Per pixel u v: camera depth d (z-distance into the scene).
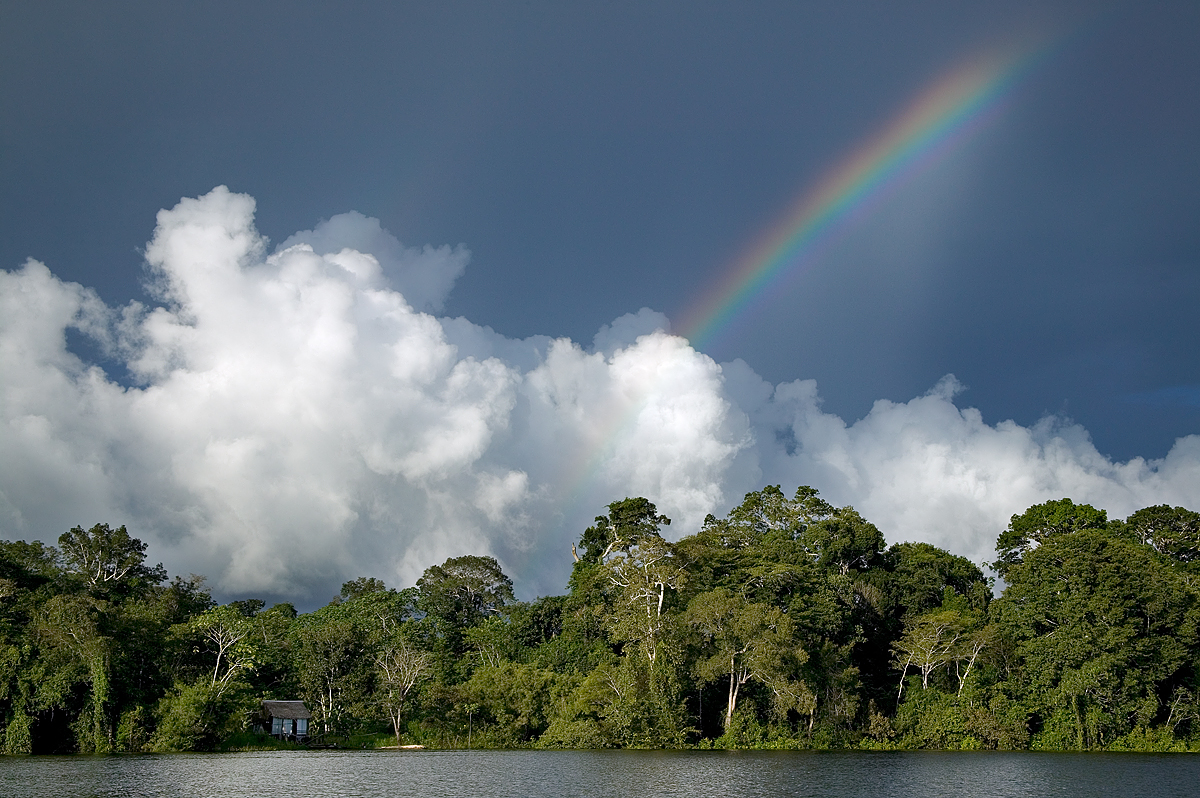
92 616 85.38
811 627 94.88
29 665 83.94
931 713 92.62
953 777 62.84
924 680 96.12
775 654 83.69
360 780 60.88
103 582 115.44
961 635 95.50
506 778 62.09
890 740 91.94
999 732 89.31
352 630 108.38
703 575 100.12
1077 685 85.50
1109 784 58.94
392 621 134.50
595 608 99.00
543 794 53.47
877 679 106.31
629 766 70.94
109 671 85.31
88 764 71.38
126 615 89.75
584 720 93.69
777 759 77.31
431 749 94.94
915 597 109.38
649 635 88.81
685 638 88.94
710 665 85.81
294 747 98.31
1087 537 90.31
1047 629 93.56
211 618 94.50
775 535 117.38
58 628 84.19
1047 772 66.25
